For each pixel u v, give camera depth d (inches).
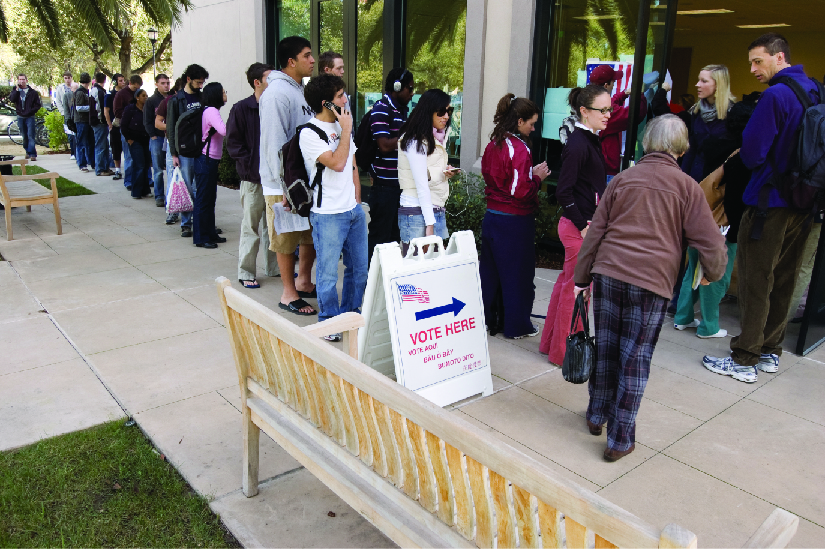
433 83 316.8
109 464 111.3
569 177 143.4
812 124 134.5
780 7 380.5
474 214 232.2
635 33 234.5
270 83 180.5
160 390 141.3
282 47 181.9
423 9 313.0
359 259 173.2
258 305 92.9
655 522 100.7
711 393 146.3
